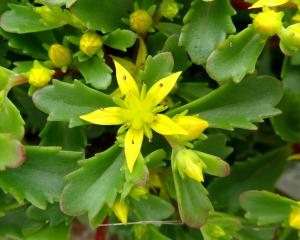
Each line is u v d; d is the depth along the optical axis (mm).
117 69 78
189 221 81
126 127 79
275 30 80
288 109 95
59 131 89
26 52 90
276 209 90
